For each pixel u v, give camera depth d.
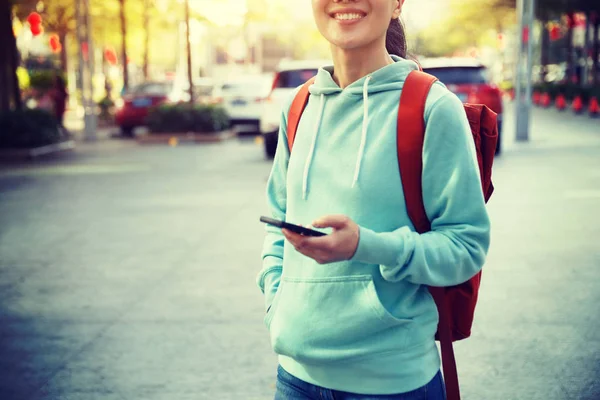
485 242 1.64
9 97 18.05
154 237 7.64
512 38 50.31
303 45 53.28
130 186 11.27
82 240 7.58
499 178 10.82
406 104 1.63
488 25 44.41
